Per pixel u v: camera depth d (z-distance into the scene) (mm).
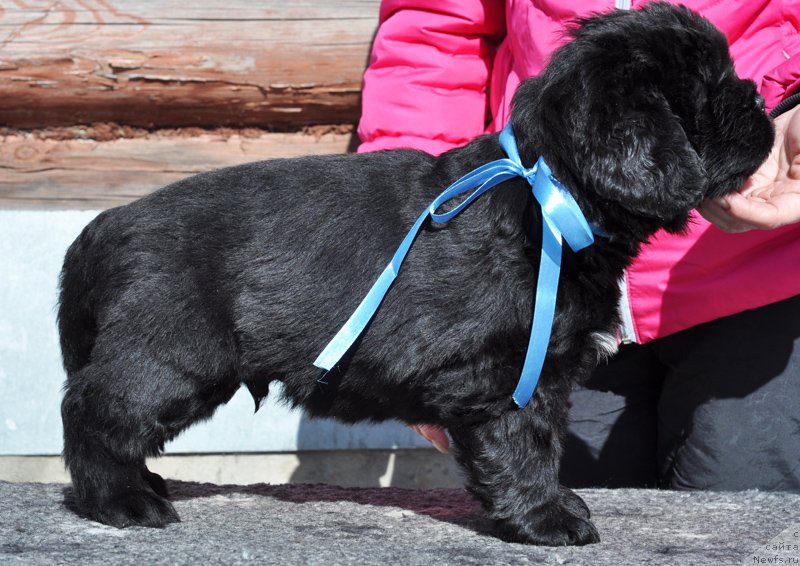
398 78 4633
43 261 5605
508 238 3201
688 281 4277
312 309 3367
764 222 3455
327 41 5727
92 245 3523
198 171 5781
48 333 5605
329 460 5887
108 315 3363
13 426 5617
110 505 3312
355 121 5871
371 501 3920
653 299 4363
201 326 3357
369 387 3420
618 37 3258
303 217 3412
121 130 5832
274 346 3410
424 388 3307
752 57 4148
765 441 4367
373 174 3484
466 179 3238
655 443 4918
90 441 3338
